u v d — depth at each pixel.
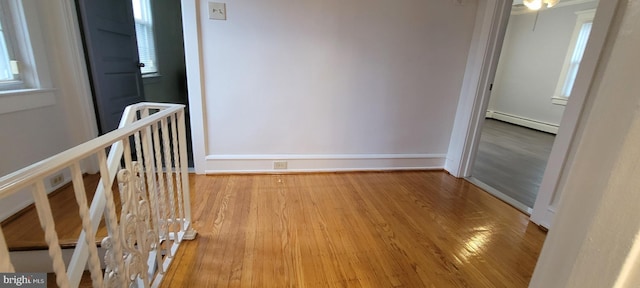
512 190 2.56
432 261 1.53
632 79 0.28
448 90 2.62
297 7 2.16
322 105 2.45
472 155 2.65
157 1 3.81
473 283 1.39
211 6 2.05
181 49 4.50
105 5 2.34
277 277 1.36
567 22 5.00
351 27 2.27
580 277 0.34
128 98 2.68
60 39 2.01
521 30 5.83
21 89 1.79
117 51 2.52
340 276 1.39
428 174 2.75
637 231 0.28
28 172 0.57
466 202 2.21
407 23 2.35
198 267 1.40
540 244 1.71
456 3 2.36
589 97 1.60
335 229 1.77
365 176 2.62
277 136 2.47
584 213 0.33
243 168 2.50
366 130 2.61
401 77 2.50
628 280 0.29
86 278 1.56
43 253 1.54
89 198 1.97
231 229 1.71
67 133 2.13
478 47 2.40
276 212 1.93
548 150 4.03
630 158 0.28
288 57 2.26
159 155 1.25
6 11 1.73
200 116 2.30
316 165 2.62
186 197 1.56
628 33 0.29
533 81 5.63
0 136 1.63
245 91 2.29
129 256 1.00
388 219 1.91
